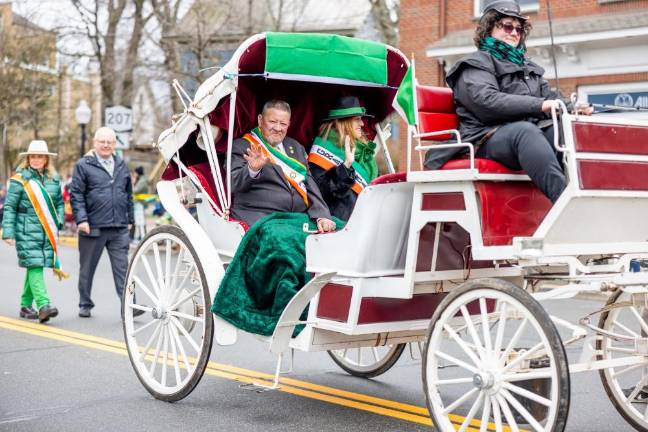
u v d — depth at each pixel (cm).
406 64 650
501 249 460
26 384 673
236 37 2328
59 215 981
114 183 979
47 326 932
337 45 626
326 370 730
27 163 970
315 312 546
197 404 614
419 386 672
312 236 546
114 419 573
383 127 708
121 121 2017
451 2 1989
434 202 492
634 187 468
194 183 635
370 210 512
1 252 1947
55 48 3072
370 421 571
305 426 558
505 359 450
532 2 1814
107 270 1553
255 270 565
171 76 2406
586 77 1745
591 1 1748
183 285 612
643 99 1681
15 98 3394
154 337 636
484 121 513
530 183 498
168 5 2514
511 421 450
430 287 538
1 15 3369
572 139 448
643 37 1655
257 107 677
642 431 536
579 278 470
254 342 850
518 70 526
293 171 635
